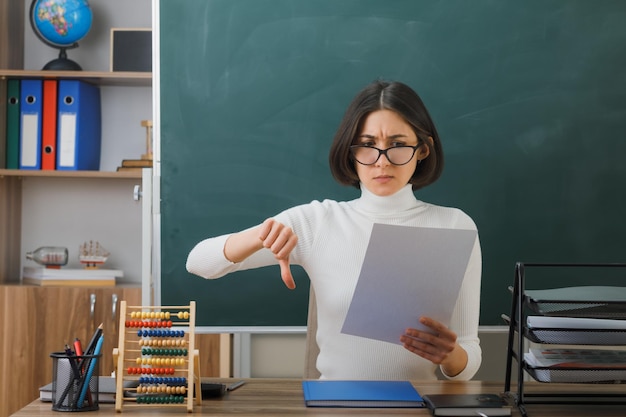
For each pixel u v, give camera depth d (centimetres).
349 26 282
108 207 333
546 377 140
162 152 283
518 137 283
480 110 283
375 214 188
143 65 311
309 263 188
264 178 284
